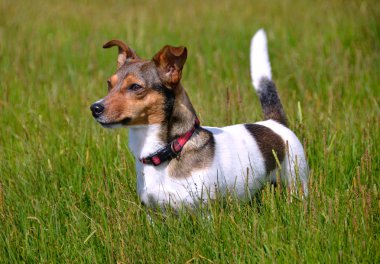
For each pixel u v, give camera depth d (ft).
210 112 34.35
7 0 65.87
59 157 30.83
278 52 49.16
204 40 52.70
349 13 57.57
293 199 24.26
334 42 48.57
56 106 37.17
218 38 52.90
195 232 23.61
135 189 27.14
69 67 45.24
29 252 23.49
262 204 24.91
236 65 45.50
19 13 61.57
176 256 22.26
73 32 56.08
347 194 24.91
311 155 30.01
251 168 24.81
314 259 21.62
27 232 23.93
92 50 49.03
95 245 23.53
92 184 27.58
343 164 29.63
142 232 23.73
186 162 23.73
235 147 25.44
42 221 24.94
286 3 67.10
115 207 25.80
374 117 33.14
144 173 24.25
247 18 61.16
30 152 30.83
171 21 58.85
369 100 37.76
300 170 27.78
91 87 41.24
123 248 22.26
